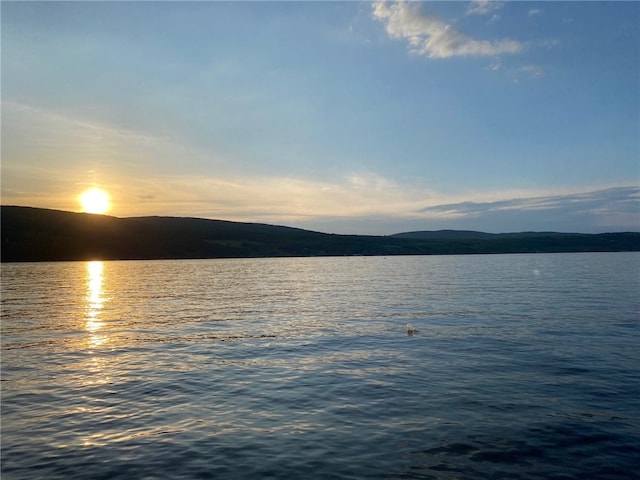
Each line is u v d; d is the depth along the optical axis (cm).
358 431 1394
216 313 4269
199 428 1444
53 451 1285
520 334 2916
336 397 1730
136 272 12156
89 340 2973
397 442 1306
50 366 2283
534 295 5247
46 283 8356
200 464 1190
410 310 4216
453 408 1576
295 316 3994
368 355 2433
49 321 3809
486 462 1174
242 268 14325
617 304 4297
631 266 11481
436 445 1281
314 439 1340
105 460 1223
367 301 5078
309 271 12244
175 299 5597
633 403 1599
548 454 1215
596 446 1259
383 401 1667
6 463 1212
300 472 1138
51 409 1641
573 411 1527
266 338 2984
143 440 1355
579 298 4838
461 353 2419
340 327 3369
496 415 1502
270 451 1262
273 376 2048
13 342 2914
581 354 2339
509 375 1975
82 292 6581
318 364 2259
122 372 2152
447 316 3775
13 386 1933
